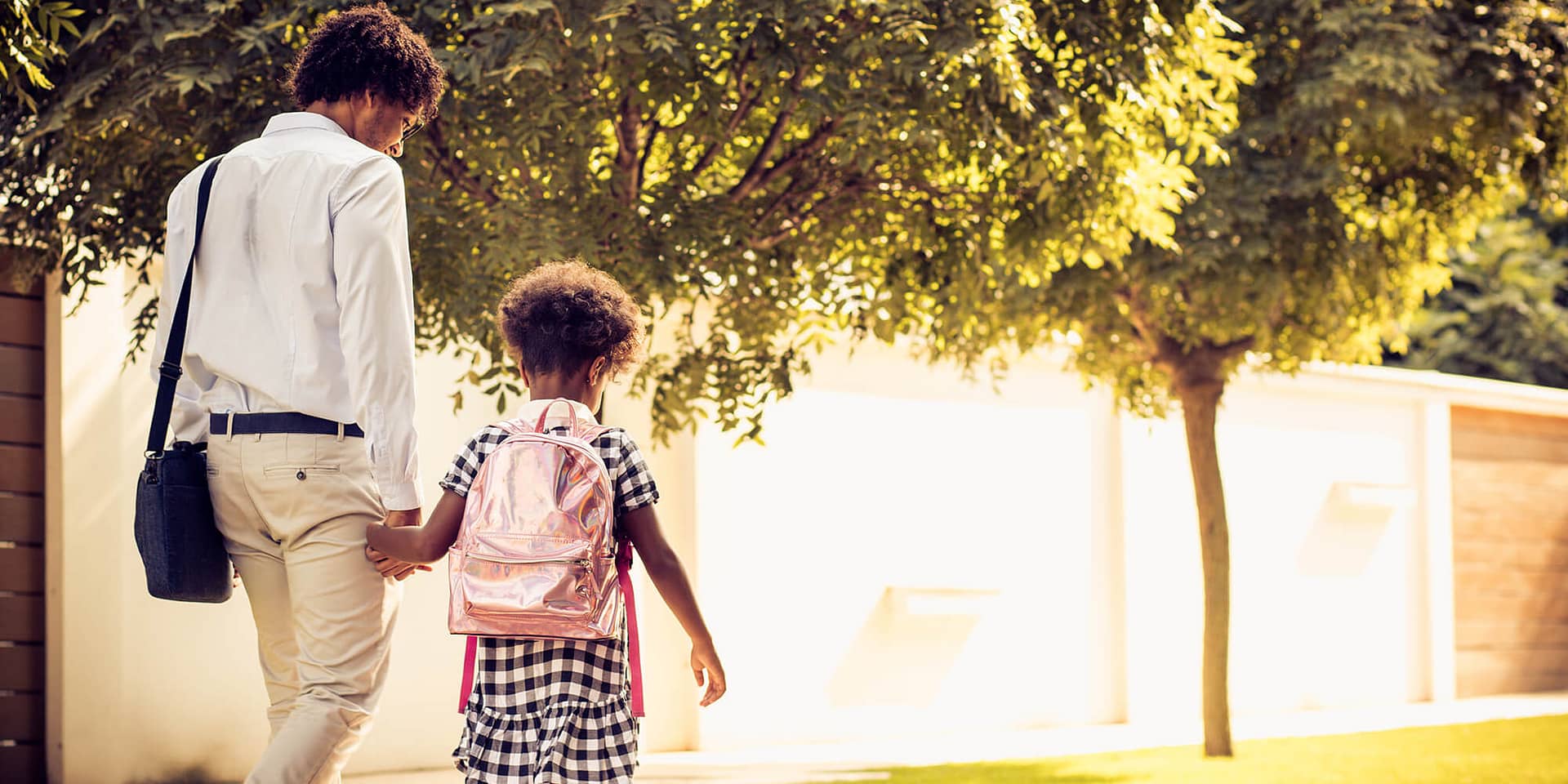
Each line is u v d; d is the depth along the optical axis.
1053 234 6.45
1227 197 8.31
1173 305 9.21
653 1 5.28
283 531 3.11
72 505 7.22
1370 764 8.73
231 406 3.13
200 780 7.69
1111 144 6.24
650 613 9.83
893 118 5.47
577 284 3.02
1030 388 12.06
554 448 2.81
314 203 3.10
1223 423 13.13
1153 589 12.60
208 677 7.76
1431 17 8.10
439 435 8.80
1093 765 8.83
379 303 3.06
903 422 11.27
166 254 3.23
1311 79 8.21
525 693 2.74
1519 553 15.69
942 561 11.39
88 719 7.23
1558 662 15.98
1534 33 8.25
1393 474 14.48
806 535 10.62
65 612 7.18
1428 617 14.58
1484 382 15.28
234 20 5.40
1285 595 13.47
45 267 6.24
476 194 5.93
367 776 8.37
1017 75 5.44
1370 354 10.12
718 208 5.97
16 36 4.50
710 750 9.98
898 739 10.94
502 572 2.73
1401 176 9.23
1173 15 6.25
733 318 6.83
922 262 6.85
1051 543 12.08
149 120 5.32
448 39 5.43
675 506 9.99
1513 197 9.96
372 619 3.15
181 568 3.09
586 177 5.72
